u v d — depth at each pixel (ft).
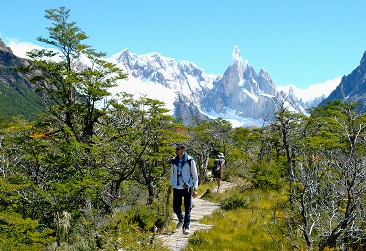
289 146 39.70
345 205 26.58
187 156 28.94
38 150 69.72
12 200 55.57
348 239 25.09
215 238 27.76
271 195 46.37
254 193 46.96
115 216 32.96
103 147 66.80
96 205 59.88
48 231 43.52
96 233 28.04
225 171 88.58
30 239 41.50
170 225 33.19
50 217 59.67
